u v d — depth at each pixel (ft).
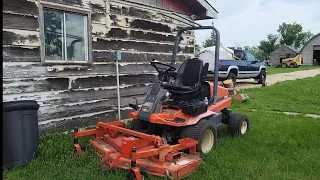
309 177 12.46
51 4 18.01
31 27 17.20
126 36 22.61
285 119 23.72
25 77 17.13
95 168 12.69
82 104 20.15
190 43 28.17
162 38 25.41
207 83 17.33
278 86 47.60
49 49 18.43
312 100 34.55
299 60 130.62
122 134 15.31
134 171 11.09
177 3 26.50
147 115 14.26
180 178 11.97
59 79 18.78
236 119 18.21
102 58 21.12
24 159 13.17
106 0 21.06
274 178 12.20
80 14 19.76
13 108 12.71
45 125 18.29
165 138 14.53
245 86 52.65
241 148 15.89
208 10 27.68
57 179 11.81
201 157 13.78
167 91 15.21
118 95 21.17
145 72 24.22
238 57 53.52
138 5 23.29
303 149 16.03
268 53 206.59
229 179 12.08
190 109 14.57
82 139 16.28
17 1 16.56
